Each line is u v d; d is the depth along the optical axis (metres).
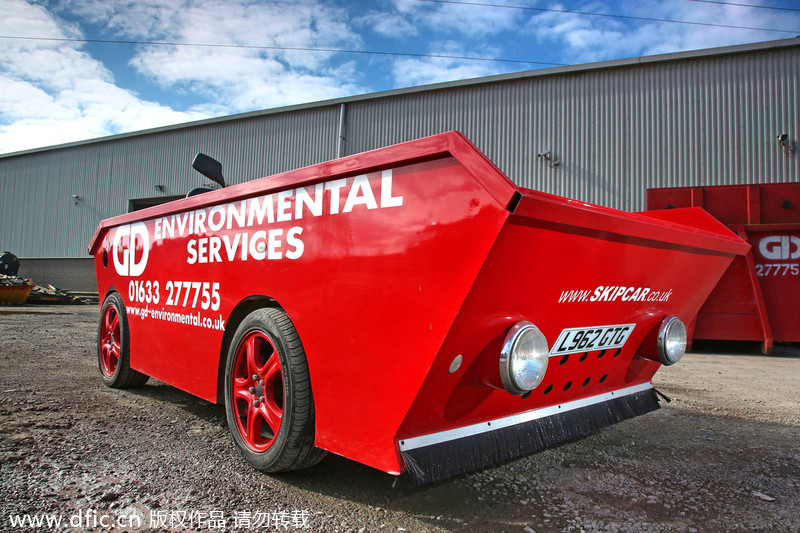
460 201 1.63
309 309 2.21
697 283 2.72
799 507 2.23
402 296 1.81
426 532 1.92
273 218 2.45
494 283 1.65
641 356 2.77
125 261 4.01
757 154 14.27
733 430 3.39
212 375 2.89
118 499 2.14
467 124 17.08
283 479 2.40
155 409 3.61
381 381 1.88
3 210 28.73
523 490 2.35
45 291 18.36
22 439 2.82
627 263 2.14
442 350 1.70
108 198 25.39
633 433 3.30
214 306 2.89
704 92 14.77
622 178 15.35
